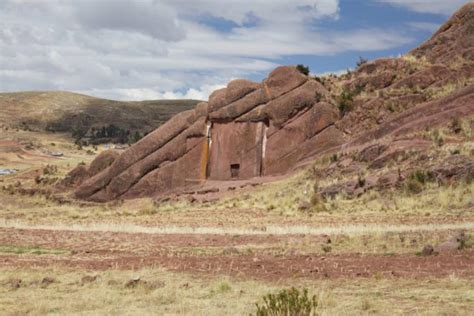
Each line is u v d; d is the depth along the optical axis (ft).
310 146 154.51
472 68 155.74
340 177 123.75
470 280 47.21
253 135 160.25
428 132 126.21
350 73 188.14
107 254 69.15
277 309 34.94
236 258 63.72
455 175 107.14
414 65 174.09
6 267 58.85
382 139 133.59
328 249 67.26
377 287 46.09
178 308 39.96
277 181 142.61
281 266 57.47
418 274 50.83
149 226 99.30
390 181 112.16
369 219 94.32
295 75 164.04
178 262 61.26
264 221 101.40
